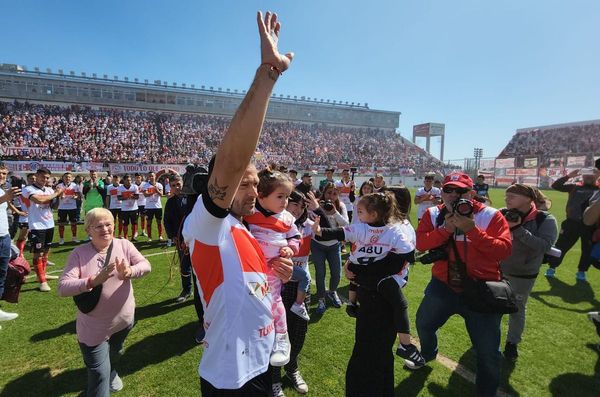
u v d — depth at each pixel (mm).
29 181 6348
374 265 2436
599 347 3828
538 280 6379
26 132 31516
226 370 1425
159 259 7629
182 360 3574
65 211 9406
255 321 1495
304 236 3400
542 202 3955
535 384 3205
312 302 5184
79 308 2441
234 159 1202
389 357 2447
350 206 9727
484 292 2562
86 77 40312
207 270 1430
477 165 37219
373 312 2432
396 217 2537
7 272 4254
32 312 4730
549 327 4379
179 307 4949
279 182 2139
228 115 47438
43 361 3535
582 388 3145
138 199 10312
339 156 46562
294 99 52125
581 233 6688
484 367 2680
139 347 3828
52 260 7535
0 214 4160
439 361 3578
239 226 1544
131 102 42406
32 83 37469
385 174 36219
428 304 3064
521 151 44344
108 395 2602
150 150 35219
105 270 2424
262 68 1237
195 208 1409
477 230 2549
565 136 41500
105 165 26500
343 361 3559
